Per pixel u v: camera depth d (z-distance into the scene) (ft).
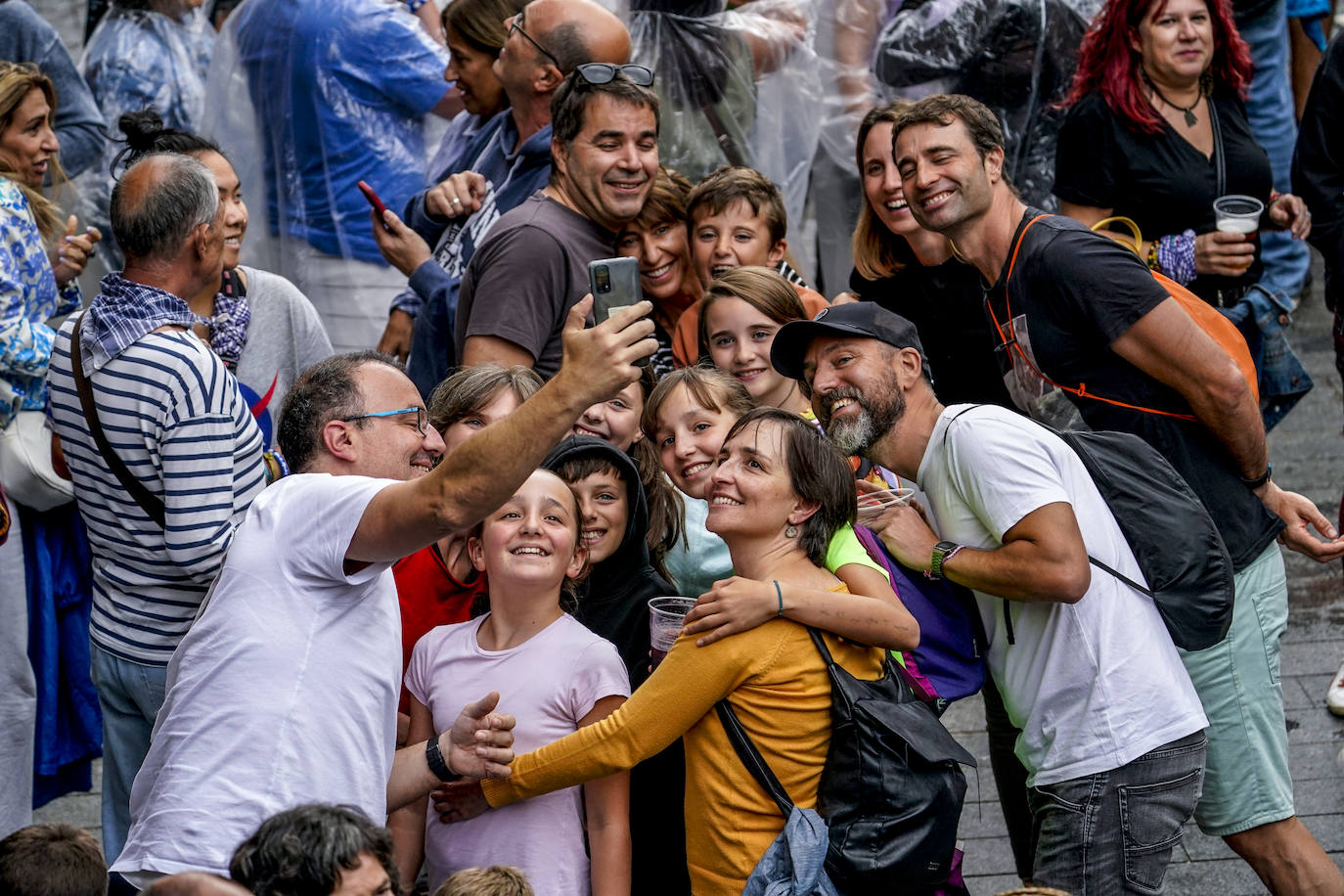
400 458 31.04
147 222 35.47
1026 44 60.18
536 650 32.63
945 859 29.96
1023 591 32.19
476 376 37.78
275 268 59.21
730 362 41.57
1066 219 36.50
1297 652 53.16
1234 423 35.91
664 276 47.93
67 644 45.68
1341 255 52.90
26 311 43.55
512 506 32.37
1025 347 36.73
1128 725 32.73
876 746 29.43
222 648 28.37
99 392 35.40
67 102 60.08
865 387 34.30
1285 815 36.81
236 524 35.94
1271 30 70.13
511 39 49.03
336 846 23.63
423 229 51.75
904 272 48.44
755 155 60.34
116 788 38.47
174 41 64.03
